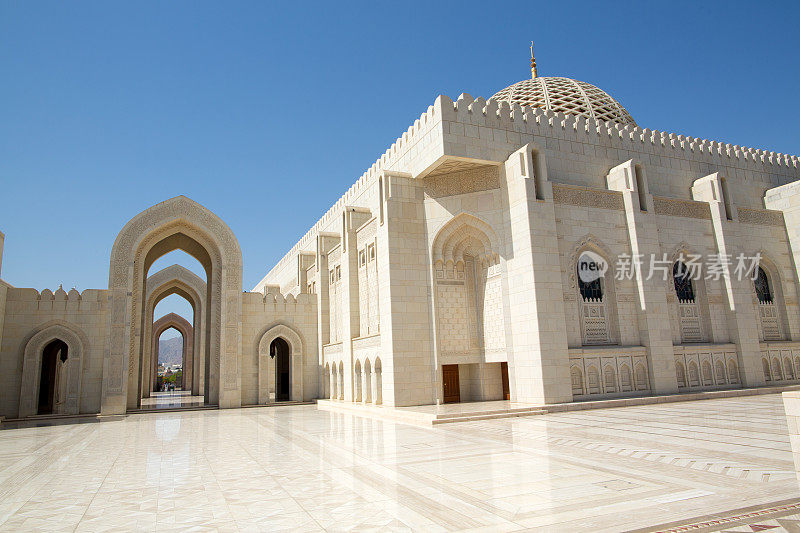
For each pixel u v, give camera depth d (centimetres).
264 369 2684
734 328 2197
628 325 1986
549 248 1806
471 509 613
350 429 1466
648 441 1034
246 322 2714
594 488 688
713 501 613
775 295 2448
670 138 2384
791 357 2345
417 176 1980
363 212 2412
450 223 1958
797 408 676
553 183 1947
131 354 2595
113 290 2420
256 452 1116
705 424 1248
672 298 2139
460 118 1864
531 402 1742
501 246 1892
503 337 1889
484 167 1953
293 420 1809
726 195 2352
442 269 1977
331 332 2733
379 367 1998
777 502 602
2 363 2253
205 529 573
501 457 929
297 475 852
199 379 3731
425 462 909
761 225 2472
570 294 1903
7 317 2288
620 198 2077
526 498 650
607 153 2195
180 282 3728
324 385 2695
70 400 2297
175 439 1383
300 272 3281
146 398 3556
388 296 1877
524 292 1794
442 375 1959
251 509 650
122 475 905
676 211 2220
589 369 1838
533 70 3148
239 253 2686
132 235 2505
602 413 1585
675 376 1967
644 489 675
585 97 2662
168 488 788
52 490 798
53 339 2334
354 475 830
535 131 2028
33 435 1579
